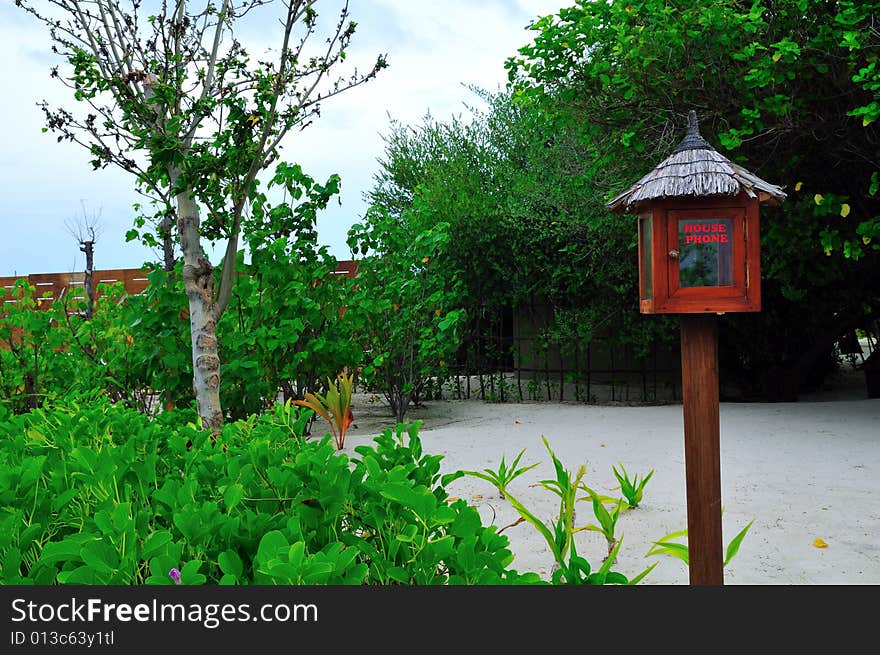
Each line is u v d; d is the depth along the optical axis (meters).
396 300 8.23
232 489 1.80
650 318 9.54
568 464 5.50
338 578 1.54
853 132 6.81
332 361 7.54
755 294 2.72
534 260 9.86
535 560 3.44
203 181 4.96
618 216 8.76
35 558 1.84
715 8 5.91
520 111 14.33
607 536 3.05
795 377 9.54
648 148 7.39
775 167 7.33
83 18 5.03
